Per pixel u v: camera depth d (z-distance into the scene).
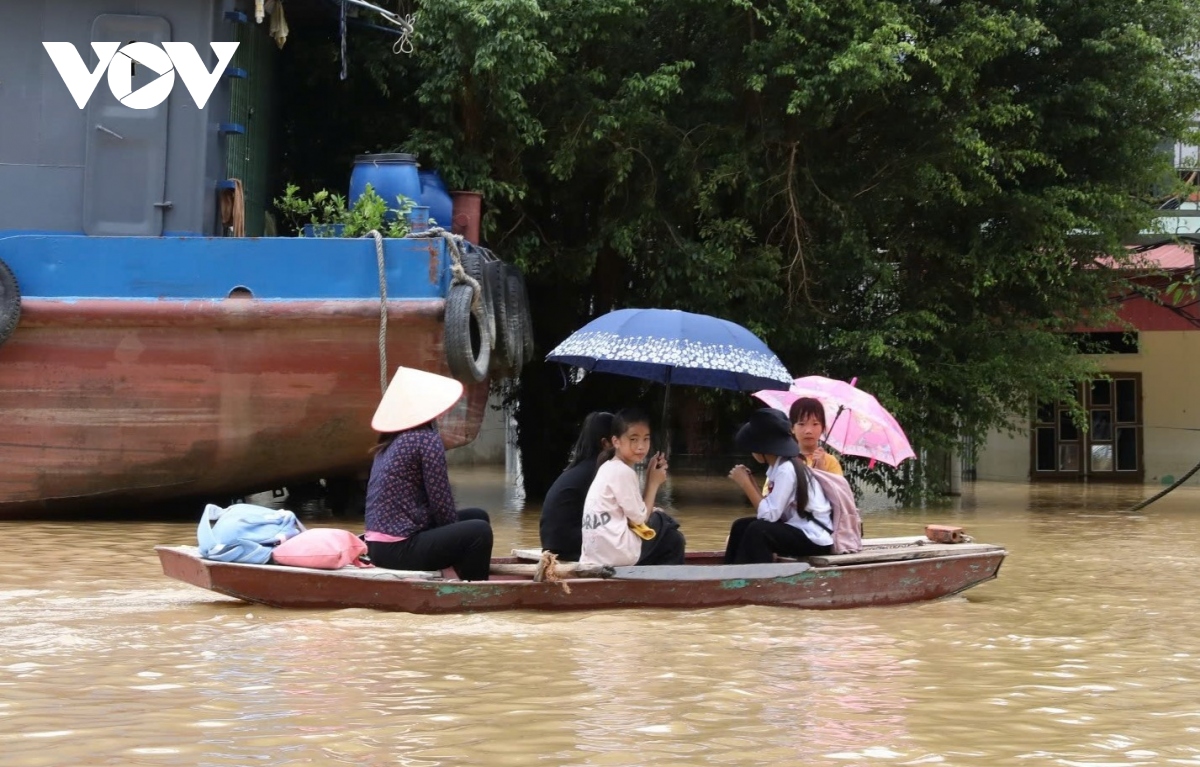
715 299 17.61
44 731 5.29
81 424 13.73
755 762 5.02
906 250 19.06
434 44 16.70
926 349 19.05
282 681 6.29
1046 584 10.61
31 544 12.28
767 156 17.78
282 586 8.21
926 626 8.29
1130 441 26.25
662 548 9.02
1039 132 18.47
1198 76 19.12
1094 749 5.32
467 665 6.74
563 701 5.96
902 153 18.16
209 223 14.70
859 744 5.32
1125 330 20.92
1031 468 26.38
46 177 14.52
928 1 17.70
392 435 8.88
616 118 16.83
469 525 8.62
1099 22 18.09
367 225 14.22
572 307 20.61
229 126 15.02
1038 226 17.98
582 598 8.38
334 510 16.75
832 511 9.38
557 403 21.39
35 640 7.23
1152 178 19.30
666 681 6.45
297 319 13.44
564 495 9.04
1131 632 8.20
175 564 8.56
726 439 22.67
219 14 14.91
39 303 13.31
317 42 18.62
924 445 18.58
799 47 16.84
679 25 17.95
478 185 16.81
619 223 17.88
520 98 16.12
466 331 13.38
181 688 6.11
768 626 8.06
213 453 13.92
